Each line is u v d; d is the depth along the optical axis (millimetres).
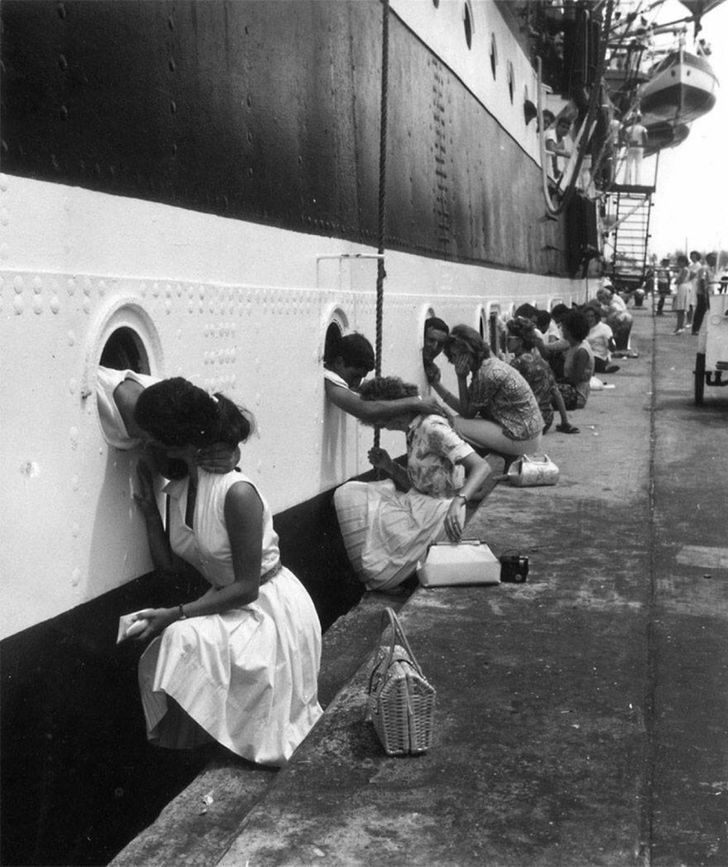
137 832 3736
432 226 8234
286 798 3096
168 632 3410
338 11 5695
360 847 2816
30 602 2926
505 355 11984
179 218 3812
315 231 5402
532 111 14852
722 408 13094
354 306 6047
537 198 15617
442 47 8438
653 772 3336
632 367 18625
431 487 5832
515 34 12734
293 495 5133
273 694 3557
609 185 29922
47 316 2957
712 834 2939
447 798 3100
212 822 3273
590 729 3609
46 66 2982
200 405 3311
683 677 4180
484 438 8023
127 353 3654
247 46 4441
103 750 3434
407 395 5688
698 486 8148
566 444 9984
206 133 4051
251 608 3584
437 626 4703
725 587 5449
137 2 3479
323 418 5570
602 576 5535
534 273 15516
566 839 2873
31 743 2979
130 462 3486
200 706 3418
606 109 19984
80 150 3164
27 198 2889
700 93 33406
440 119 8414
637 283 39750
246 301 4430
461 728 3609
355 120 6066
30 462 2900
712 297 12945
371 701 3531
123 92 3406
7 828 2906
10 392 2801
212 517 3439
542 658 4309
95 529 3273
